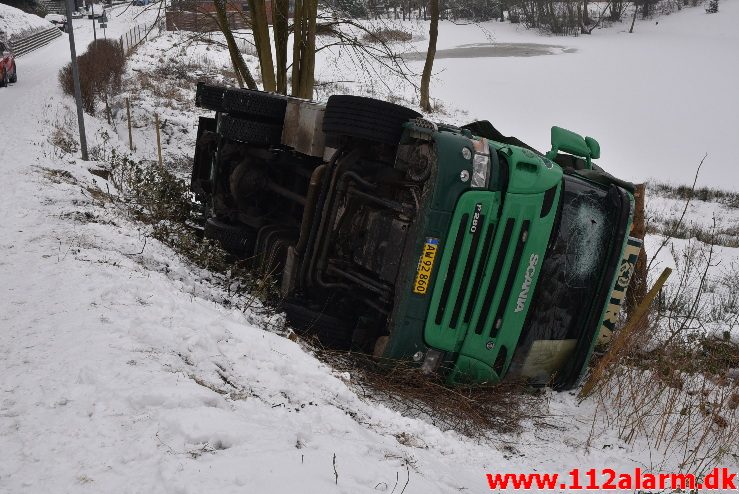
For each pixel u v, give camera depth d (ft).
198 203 34.78
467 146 17.88
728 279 39.22
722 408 19.19
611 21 344.28
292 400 13.65
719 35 296.10
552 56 220.23
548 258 19.36
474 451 15.30
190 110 90.12
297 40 47.91
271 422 12.14
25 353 13.55
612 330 21.43
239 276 24.39
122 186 40.91
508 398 18.95
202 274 23.99
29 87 93.15
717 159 118.21
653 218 70.03
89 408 11.46
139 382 12.25
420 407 17.49
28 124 59.62
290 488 9.72
